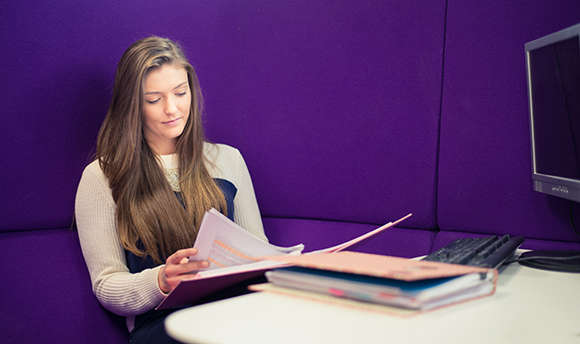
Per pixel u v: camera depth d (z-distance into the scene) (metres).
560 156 1.16
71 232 1.53
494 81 1.46
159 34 1.69
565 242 1.39
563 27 1.34
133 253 1.47
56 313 1.40
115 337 1.47
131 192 1.48
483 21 1.47
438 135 1.57
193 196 1.56
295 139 1.77
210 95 1.81
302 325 0.71
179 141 1.62
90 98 1.57
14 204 1.44
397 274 0.71
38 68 1.47
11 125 1.43
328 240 1.73
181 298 1.07
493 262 0.93
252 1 1.77
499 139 1.46
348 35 1.68
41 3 1.48
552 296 0.86
